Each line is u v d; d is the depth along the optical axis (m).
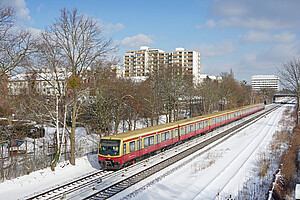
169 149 27.34
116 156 19.31
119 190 15.83
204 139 33.38
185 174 19.08
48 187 16.55
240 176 19.16
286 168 21.16
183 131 29.52
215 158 23.62
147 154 22.83
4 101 21.88
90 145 30.84
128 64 119.75
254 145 30.17
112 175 18.86
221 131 40.44
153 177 18.27
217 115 41.28
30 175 18.56
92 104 31.48
